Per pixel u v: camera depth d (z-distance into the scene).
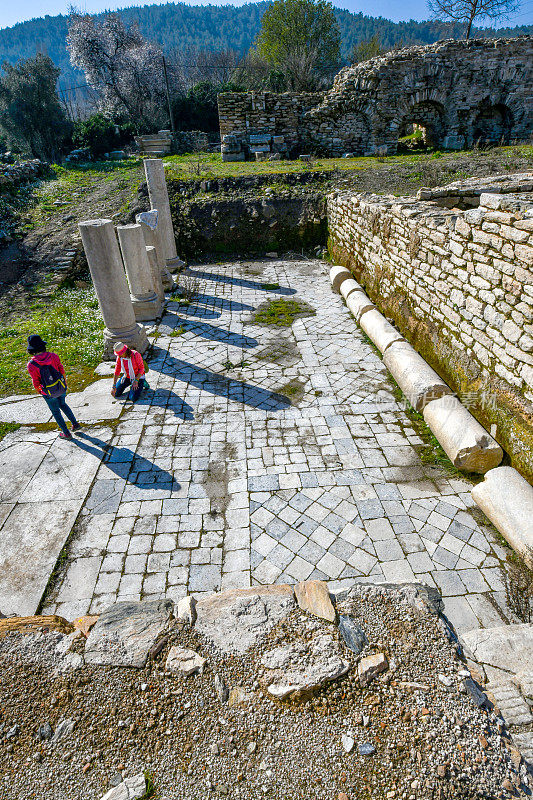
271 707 2.36
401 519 4.70
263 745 2.22
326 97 19.30
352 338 8.47
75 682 2.52
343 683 2.44
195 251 13.34
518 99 18.98
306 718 2.31
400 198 9.59
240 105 19.27
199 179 14.48
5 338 8.77
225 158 19.78
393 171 14.45
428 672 2.49
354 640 2.62
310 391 6.92
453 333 6.28
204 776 2.12
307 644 2.62
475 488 4.74
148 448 5.79
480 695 2.40
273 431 6.06
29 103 22.30
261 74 33.28
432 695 2.38
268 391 6.95
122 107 28.91
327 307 9.81
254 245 13.52
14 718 2.39
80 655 2.63
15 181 16.55
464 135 19.88
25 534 4.61
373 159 17.84
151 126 25.88
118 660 2.60
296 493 5.06
